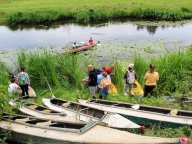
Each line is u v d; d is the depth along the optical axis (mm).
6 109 9891
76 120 9516
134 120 10023
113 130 8328
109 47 24172
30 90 13516
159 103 11680
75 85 14281
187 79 13531
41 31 31891
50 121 9234
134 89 12648
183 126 9273
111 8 41031
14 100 11344
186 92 12852
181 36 28625
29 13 36906
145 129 9641
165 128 9430
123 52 22531
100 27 33969
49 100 11914
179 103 11578
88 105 11102
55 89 13883
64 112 10414
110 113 9914
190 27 33281
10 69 15891
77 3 44156
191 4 42188
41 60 14500
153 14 38625
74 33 30688
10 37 28859
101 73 13383
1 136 9234
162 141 7387
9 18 35844
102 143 7582
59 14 37938
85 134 8133
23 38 28375
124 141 7559
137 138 7754
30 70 14188
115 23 36344
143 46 24500
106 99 12234
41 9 39719
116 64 14344
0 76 14047
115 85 14008
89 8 40750
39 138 8414
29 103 11375
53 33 30734
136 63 14539
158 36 28781
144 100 11953
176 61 14328
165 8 40000
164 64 14109
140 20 38062
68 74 14641
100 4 43000
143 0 45812
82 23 36625
